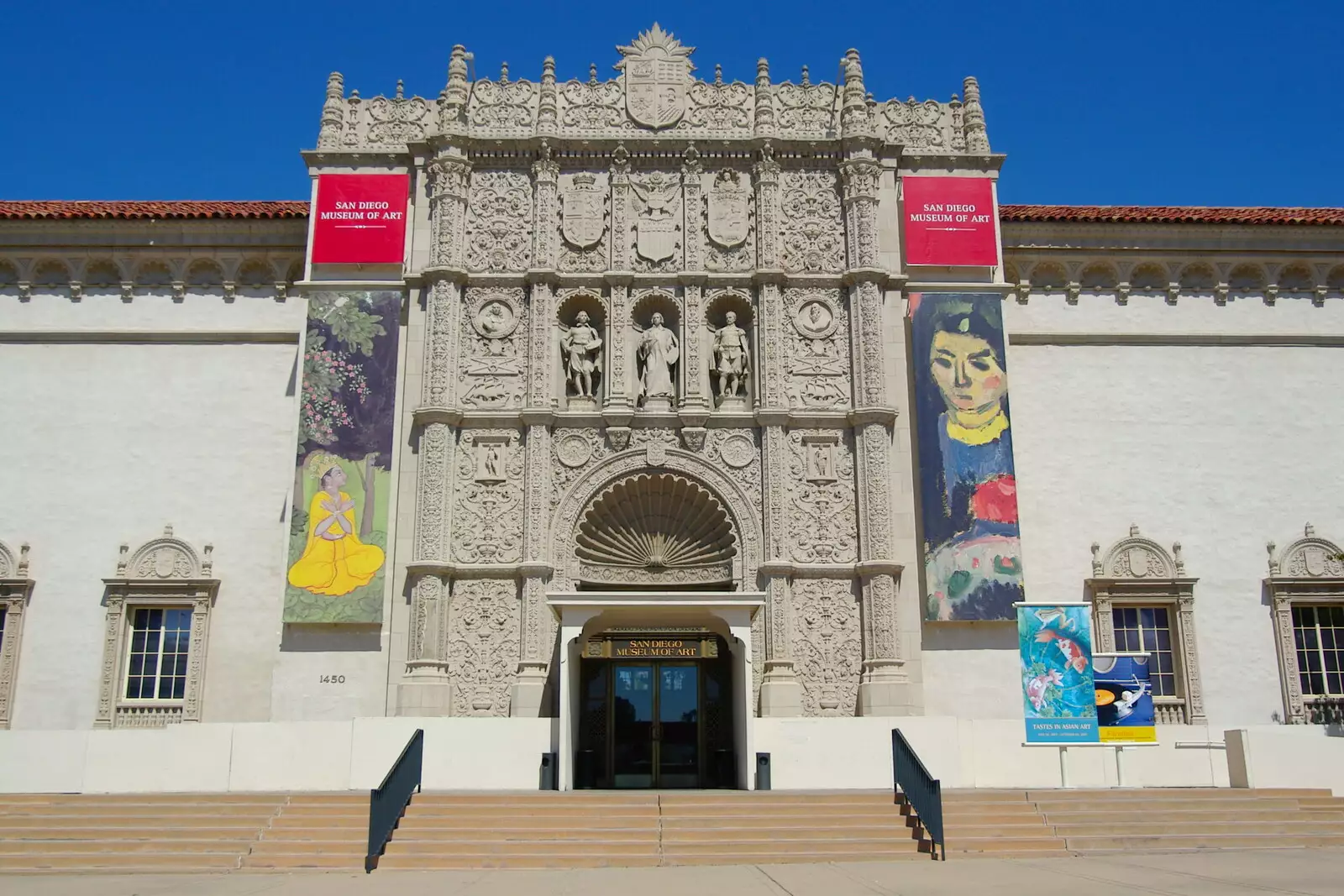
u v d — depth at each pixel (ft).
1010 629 90.17
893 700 85.87
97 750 73.46
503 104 100.01
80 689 92.38
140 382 98.84
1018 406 99.30
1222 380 100.73
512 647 88.38
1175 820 65.10
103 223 100.68
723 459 92.27
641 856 57.77
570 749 76.64
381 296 94.43
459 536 90.43
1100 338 100.78
